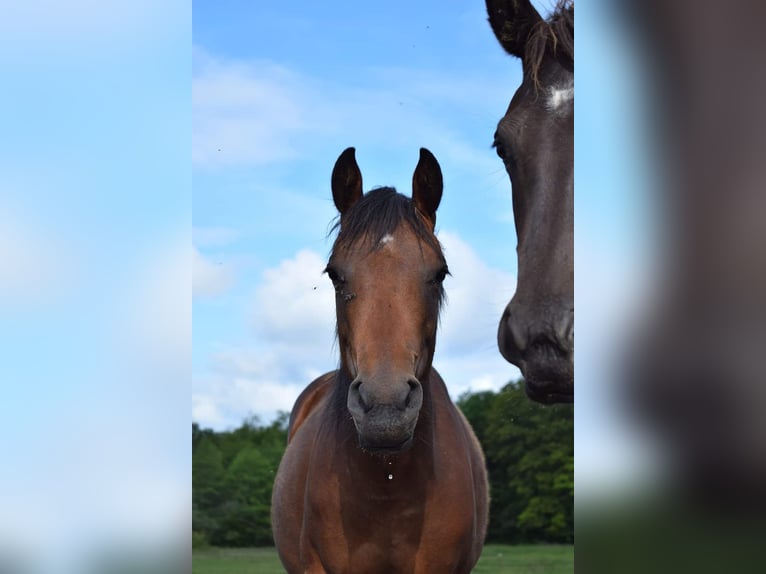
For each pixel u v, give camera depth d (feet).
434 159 11.30
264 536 97.25
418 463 10.49
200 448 99.04
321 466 10.98
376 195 10.45
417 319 9.76
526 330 8.36
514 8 11.25
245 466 98.68
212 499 97.25
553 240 8.63
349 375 10.29
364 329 9.56
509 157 9.68
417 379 9.62
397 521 10.59
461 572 11.53
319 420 12.44
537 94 9.71
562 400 8.47
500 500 81.46
